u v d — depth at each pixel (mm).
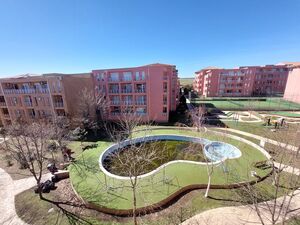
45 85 35000
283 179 14984
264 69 76188
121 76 38281
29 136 20281
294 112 46594
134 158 15008
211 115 45125
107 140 29422
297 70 56156
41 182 18422
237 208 13539
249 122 38594
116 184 16453
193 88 98250
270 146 23703
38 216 13852
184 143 27172
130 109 38688
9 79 36500
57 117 28453
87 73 40938
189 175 17531
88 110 35281
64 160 22250
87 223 12992
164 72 37250
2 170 21172
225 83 74312
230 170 18188
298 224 11609
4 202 15625
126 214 13508
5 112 40344
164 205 14297
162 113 38812
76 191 15969
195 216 12914
